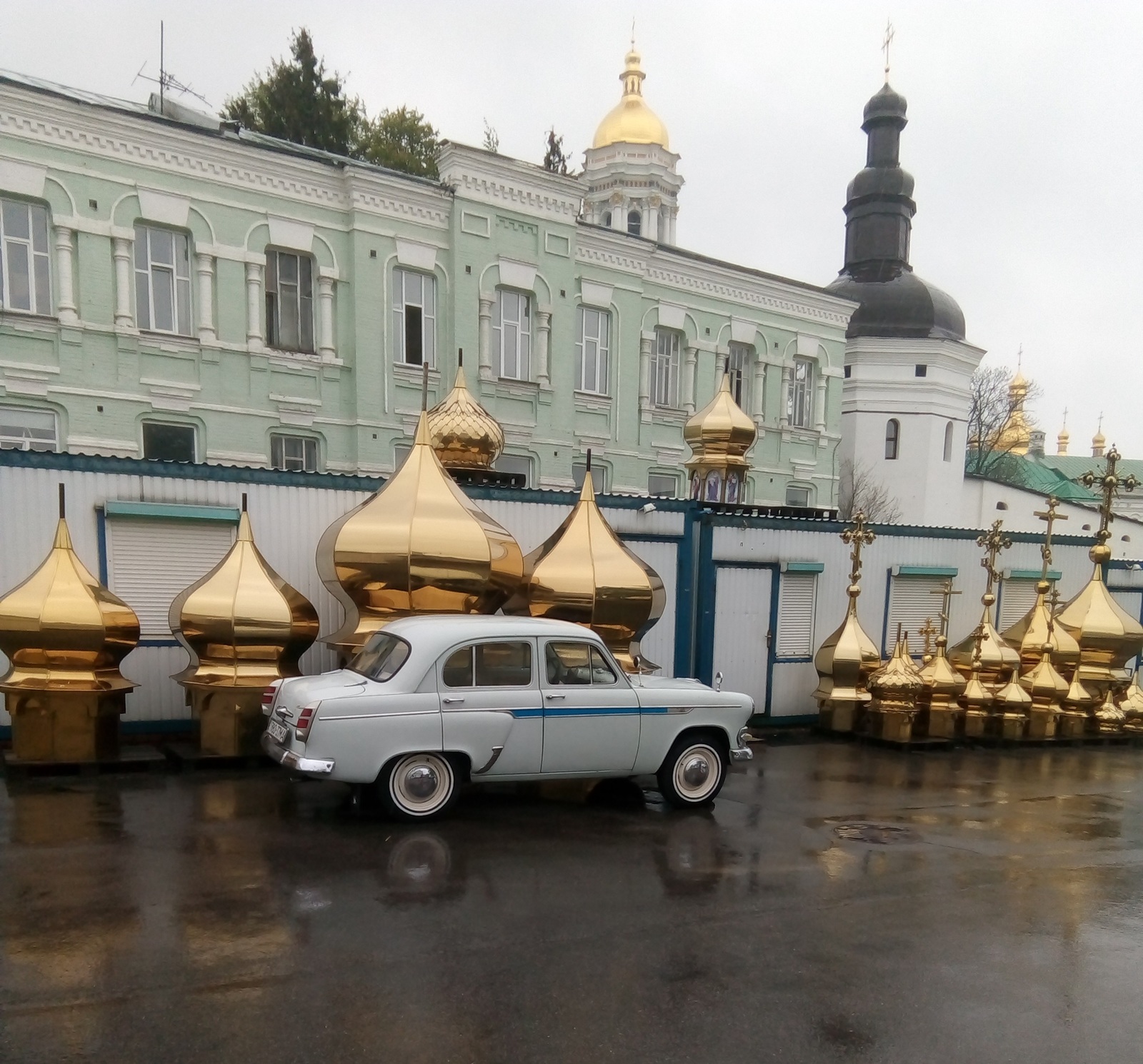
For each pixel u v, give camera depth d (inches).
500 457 757.9
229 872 219.1
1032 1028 164.7
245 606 320.5
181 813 265.1
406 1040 147.8
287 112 999.6
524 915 202.4
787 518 510.9
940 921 215.3
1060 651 517.7
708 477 591.2
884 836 289.4
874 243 1261.1
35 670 302.2
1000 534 516.7
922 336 1175.6
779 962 186.1
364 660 286.8
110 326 588.4
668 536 465.4
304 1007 156.6
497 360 749.3
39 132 554.6
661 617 438.9
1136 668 649.0
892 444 1187.9
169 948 176.4
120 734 341.7
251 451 645.9
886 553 544.1
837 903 223.6
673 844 263.3
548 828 270.7
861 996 172.9
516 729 271.4
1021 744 494.9
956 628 579.8
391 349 690.2
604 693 285.7
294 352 658.8
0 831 243.8
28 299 570.6
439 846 246.1
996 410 1919.3
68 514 339.3
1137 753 498.6
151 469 353.1
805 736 487.2
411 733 259.1
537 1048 147.9
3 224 558.9
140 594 355.3
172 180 601.9
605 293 816.9
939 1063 150.9
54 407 577.3
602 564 382.0
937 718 475.2
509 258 738.8
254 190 632.4
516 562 374.0
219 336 628.1
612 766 288.4
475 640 272.4
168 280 616.7
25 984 160.2
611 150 1557.6
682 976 176.9
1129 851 290.0
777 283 943.0
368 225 673.0
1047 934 211.3
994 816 328.2
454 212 705.0
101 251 582.9
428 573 343.3
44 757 303.9
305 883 214.1
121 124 577.6
